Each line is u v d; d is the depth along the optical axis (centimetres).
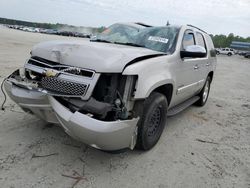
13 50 1445
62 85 275
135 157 323
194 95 562
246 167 328
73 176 270
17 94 302
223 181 291
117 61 273
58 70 283
